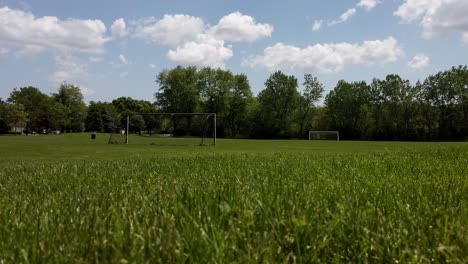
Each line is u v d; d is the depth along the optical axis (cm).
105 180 547
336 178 525
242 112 9725
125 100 14225
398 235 204
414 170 637
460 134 8094
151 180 529
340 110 9125
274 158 1141
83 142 4431
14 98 10650
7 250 188
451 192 358
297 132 9388
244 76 9825
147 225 215
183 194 332
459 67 8131
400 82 8519
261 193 343
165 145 3797
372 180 477
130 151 2508
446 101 8125
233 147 3369
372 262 188
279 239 198
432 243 197
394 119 8531
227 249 184
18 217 266
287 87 9319
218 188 376
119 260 161
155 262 168
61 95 11750
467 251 184
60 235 208
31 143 4038
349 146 3716
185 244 190
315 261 181
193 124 7769
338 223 229
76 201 334
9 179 620
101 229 213
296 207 264
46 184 513
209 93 9488
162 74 9588
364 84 8975
